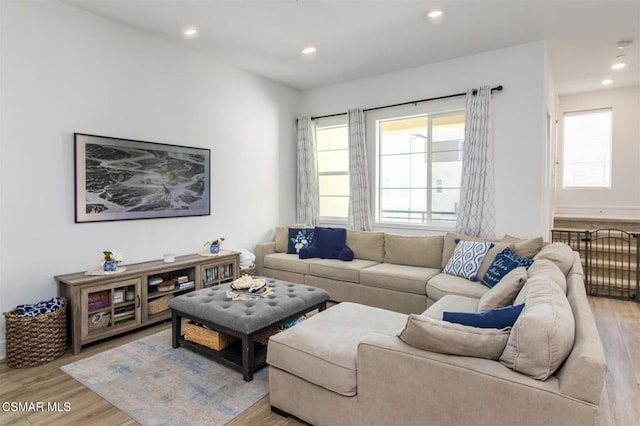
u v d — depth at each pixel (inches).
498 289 91.2
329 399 74.7
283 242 197.2
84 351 116.0
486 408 57.6
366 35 145.5
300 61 175.3
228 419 81.4
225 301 112.3
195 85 165.2
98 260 133.1
